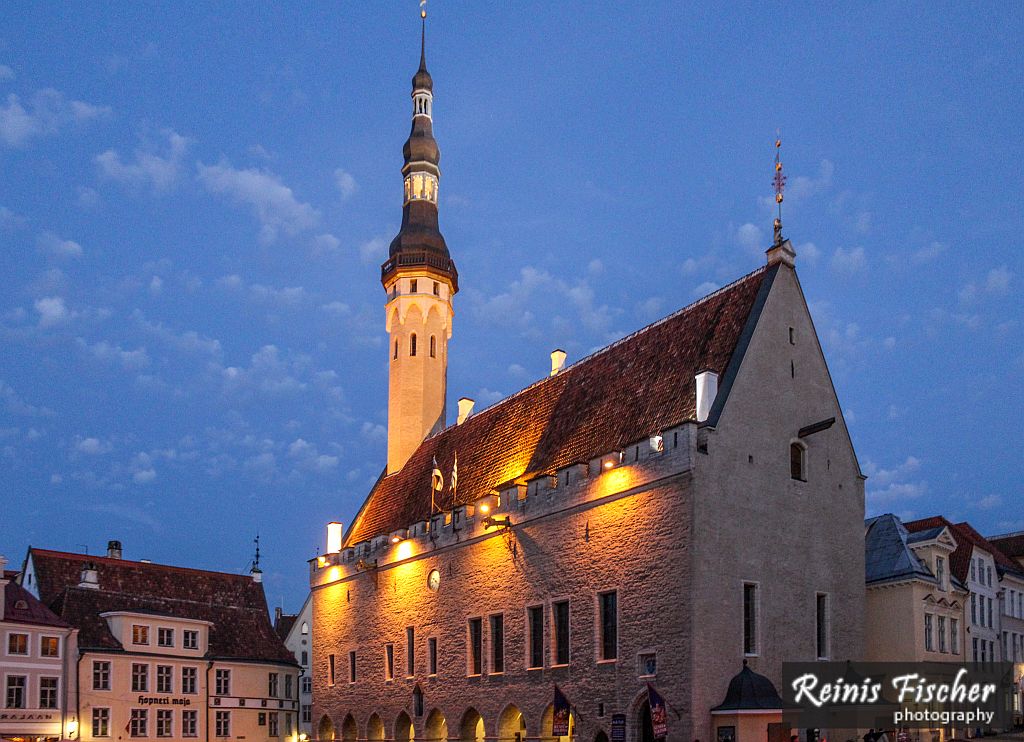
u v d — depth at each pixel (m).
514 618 55.97
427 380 82.88
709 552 46.09
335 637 73.56
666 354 56.19
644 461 48.91
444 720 61.34
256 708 82.38
